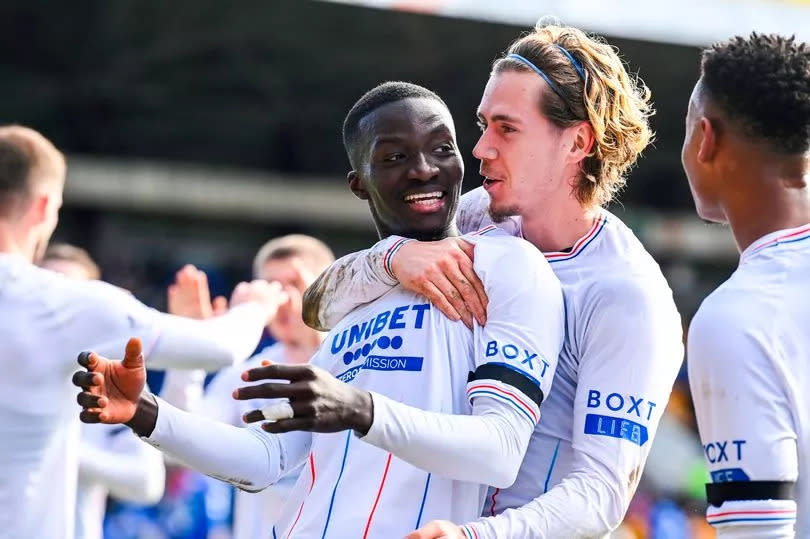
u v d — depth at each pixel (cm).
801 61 538
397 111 624
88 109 2009
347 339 617
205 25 1750
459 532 536
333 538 571
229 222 2450
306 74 1900
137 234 2406
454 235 651
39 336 684
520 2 1606
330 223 2506
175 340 710
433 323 591
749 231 545
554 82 604
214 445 606
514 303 573
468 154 2005
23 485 676
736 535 506
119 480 1002
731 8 1675
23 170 718
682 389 2153
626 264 600
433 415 536
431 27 1714
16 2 1712
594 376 586
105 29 1778
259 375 504
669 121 2059
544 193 611
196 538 1770
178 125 2100
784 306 517
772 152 536
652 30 1627
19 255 711
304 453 651
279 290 821
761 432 504
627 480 577
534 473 595
